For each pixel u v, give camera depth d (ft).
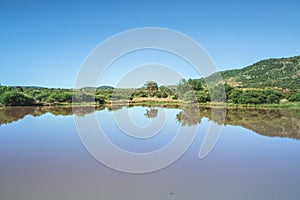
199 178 26.30
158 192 22.68
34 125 57.36
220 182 25.11
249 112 90.63
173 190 23.03
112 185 24.29
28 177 26.37
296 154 35.24
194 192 22.95
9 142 41.19
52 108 97.04
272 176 26.96
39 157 33.06
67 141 41.45
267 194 22.62
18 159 32.30
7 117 71.92
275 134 50.31
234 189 23.27
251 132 52.13
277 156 34.42
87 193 22.68
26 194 22.41
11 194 22.48
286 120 70.03
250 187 23.75
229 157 33.47
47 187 23.90
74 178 26.16
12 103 102.78
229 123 64.23
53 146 38.42
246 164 30.63
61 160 31.68
